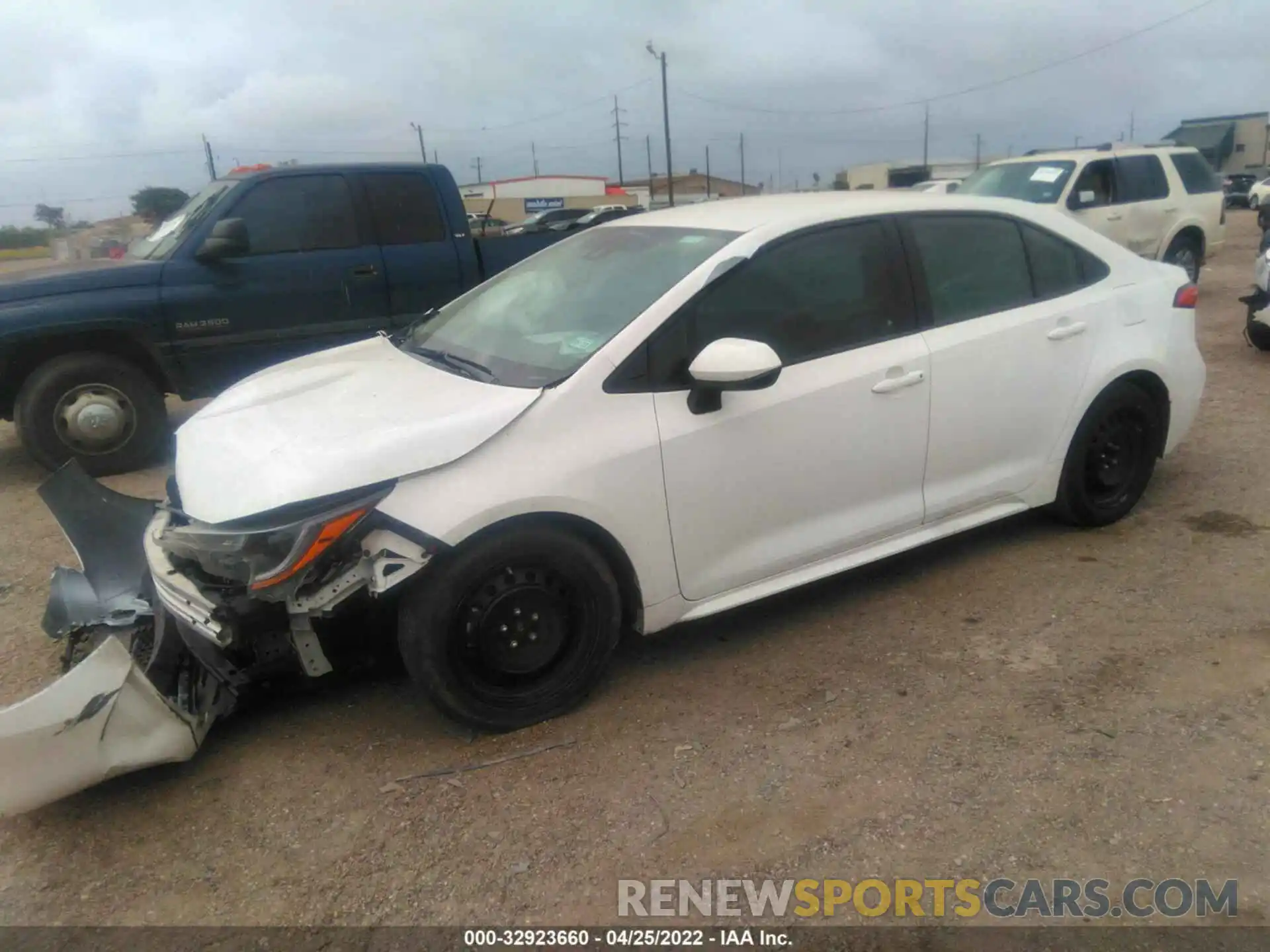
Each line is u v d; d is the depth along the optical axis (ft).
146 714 9.73
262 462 10.06
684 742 10.57
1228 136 223.30
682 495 11.10
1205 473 17.89
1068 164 37.78
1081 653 11.99
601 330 11.30
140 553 13.65
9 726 8.86
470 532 9.91
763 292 11.77
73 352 21.84
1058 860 8.61
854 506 12.55
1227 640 12.01
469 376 11.51
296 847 9.29
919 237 13.09
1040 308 13.96
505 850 9.09
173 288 21.83
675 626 13.26
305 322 23.43
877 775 9.87
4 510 20.10
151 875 9.02
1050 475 14.48
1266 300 27.12
